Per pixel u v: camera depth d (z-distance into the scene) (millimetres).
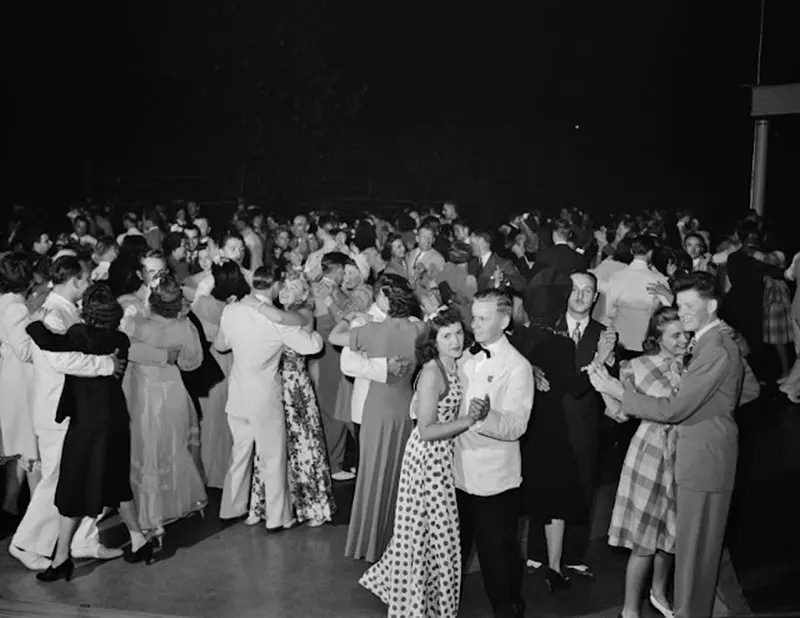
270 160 23766
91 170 25281
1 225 20844
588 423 5043
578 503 4941
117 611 4645
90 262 7207
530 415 4684
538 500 4918
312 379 6945
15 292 5621
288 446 6082
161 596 5062
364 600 5031
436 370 4402
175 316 5652
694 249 10227
